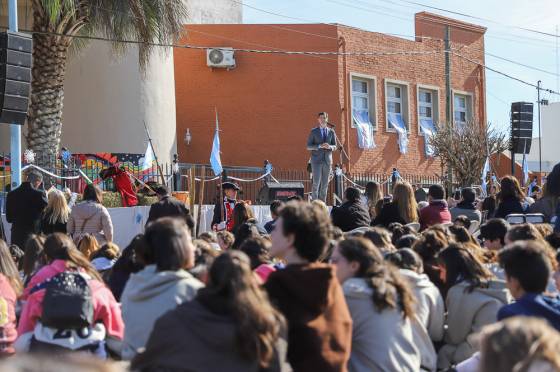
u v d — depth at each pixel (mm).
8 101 13102
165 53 22641
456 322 6406
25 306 5824
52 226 11484
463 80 35031
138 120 23797
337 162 28672
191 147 28578
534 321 2930
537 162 48156
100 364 2750
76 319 5543
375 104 30547
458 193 18547
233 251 4309
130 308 4938
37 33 18156
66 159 19141
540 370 2770
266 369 4098
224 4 32344
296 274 4523
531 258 5074
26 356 2693
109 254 8406
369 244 5543
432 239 7297
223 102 28562
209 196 25141
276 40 28594
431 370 5891
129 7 18266
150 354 4066
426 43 33125
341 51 29000
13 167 13867
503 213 11555
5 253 6793
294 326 4453
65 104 23656
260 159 28516
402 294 5426
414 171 32344
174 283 4895
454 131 28234
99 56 23578
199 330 4031
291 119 28500
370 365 5281
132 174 20047
